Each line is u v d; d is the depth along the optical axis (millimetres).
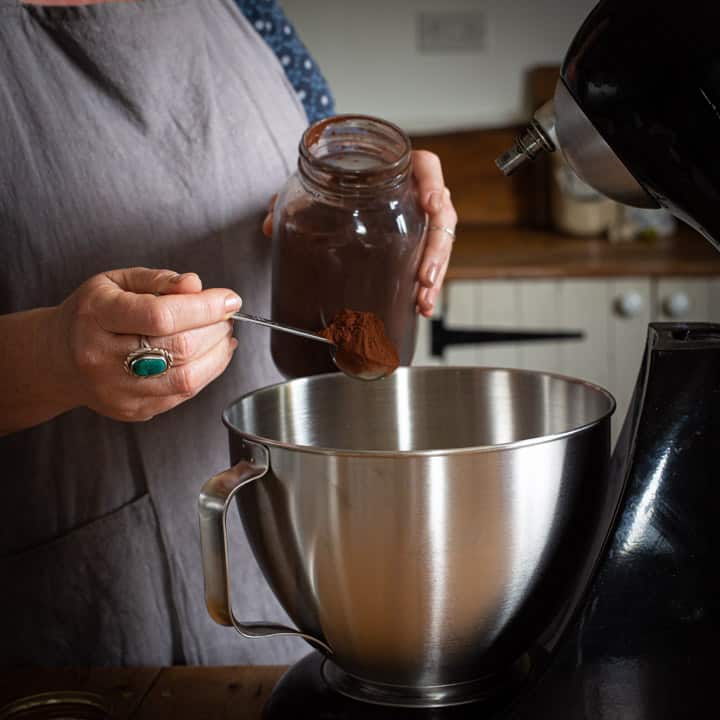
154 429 999
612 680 639
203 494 622
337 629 652
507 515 603
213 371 715
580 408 769
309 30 2650
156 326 663
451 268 2227
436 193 905
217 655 1043
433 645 638
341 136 852
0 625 1006
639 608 636
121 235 981
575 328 2238
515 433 821
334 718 673
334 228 847
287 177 1064
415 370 831
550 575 642
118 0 971
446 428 838
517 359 2258
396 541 602
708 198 591
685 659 637
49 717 715
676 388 637
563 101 633
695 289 2201
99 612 1013
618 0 592
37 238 959
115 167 973
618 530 636
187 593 1027
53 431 975
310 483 609
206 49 1011
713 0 561
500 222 2693
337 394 815
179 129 998
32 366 745
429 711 663
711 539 632
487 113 2678
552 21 2613
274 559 658
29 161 948
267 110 1051
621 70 582
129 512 1000
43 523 997
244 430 732
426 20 2633
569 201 2510
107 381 698
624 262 2221
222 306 691
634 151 599
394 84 2680
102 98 974
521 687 681
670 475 634
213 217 1010
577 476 629
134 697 761
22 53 944
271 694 734
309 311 871
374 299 864
